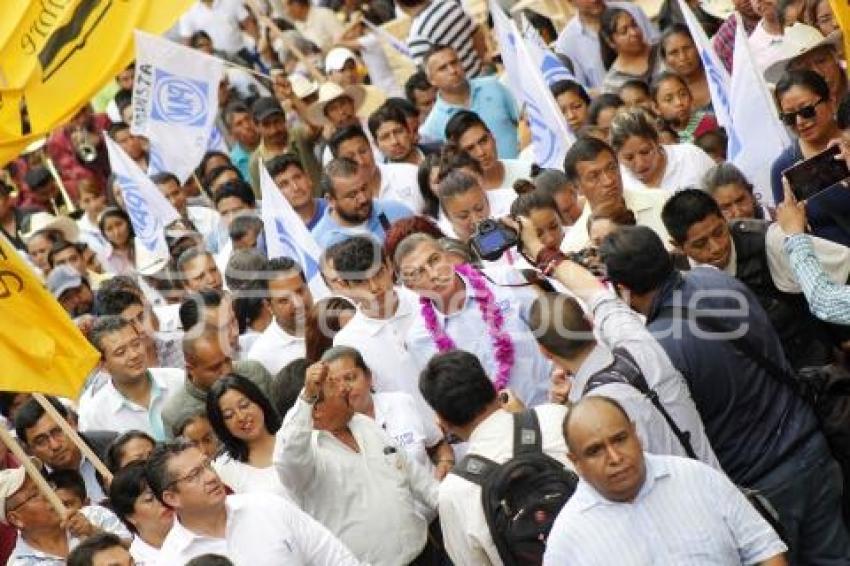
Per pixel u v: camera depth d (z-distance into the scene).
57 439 16.91
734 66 17.09
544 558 11.56
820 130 16.05
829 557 13.12
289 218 18.80
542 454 12.51
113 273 25.88
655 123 19.30
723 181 15.93
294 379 15.05
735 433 12.96
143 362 17.72
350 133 21.28
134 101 22.44
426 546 14.29
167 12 18.03
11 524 15.80
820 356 14.31
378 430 14.31
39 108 17.62
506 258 16.08
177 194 23.86
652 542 11.22
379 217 19.81
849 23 15.15
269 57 31.17
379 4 31.00
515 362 15.50
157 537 14.29
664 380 12.53
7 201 28.80
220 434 14.52
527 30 22.19
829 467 13.06
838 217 14.58
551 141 19.72
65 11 17.69
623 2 23.45
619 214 16.53
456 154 20.06
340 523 14.02
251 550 12.94
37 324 15.45
